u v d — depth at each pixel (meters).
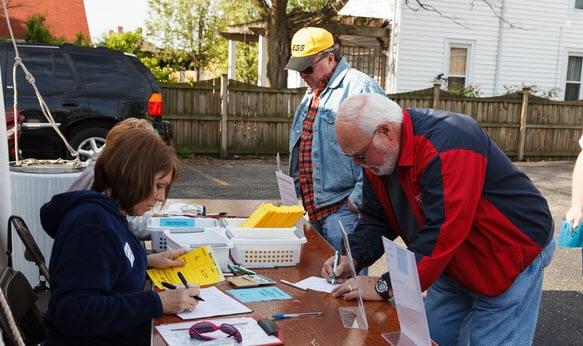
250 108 10.91
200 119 10.67
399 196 2.10
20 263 3.20
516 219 2.01
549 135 12.38
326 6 12.34
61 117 6.96
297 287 2.17
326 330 1.78
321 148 3.13
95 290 1.60
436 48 13.76
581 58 15.01
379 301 2.03
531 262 2.05
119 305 1.64
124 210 1.81
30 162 3.57
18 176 3.17
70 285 1.58
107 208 1.70
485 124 11.93
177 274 2.18
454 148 1.88
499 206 2.00
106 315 1.61
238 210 3.34
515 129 12.15
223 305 1.92
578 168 3.06
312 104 3.28
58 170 3.32
